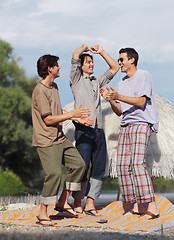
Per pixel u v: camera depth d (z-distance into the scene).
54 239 3.06
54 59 4.30
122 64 4.73
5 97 24.53
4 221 4.29
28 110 25.03
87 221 4.19
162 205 4.72
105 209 4.87
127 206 4.84
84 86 4.73
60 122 4.14
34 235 3.28
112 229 3.84
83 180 4.61
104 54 4.90
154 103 4.68
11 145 24.48
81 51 4.73
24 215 4.64
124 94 4.71
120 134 4.70
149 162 5.05
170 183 8.80
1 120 24.11
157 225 4.00
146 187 4.36
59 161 4.16
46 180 4.07
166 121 5.22
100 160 4.71
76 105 4.68
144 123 4.53
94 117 4.66
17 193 18.58
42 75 4.30
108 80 4.97
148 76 4.62
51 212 4.57
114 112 4.95
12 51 26.97
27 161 25.62
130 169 4.59
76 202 4.64
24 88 26.97
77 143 4.68
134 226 3.96
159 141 5.07
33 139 4.24
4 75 26.23
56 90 4.39
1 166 24.83
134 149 4.46
